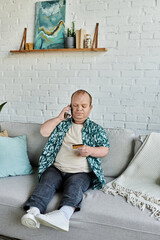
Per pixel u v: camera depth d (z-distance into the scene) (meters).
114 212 1.33
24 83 2.73
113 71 2.34
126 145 1.82
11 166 1.82
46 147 1.77
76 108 1.71
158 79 2.20
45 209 1.41
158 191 1.49
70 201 1.38
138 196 1.45
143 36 2.19
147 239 1.25
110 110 2.42
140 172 1.67
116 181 1.63
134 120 2.35
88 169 1.67
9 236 1.54
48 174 1.59
